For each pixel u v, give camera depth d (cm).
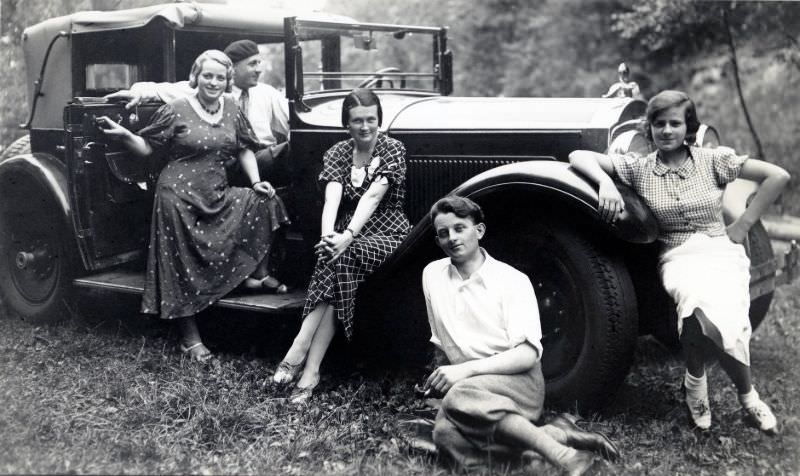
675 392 383
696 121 335
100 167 436
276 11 504
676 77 1073
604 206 319
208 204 407
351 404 350
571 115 382
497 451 281
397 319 399
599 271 330
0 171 471
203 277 405
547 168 336
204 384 367
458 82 1201
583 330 333
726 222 404
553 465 270
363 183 373
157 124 408
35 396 349
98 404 343
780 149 1019
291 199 436
